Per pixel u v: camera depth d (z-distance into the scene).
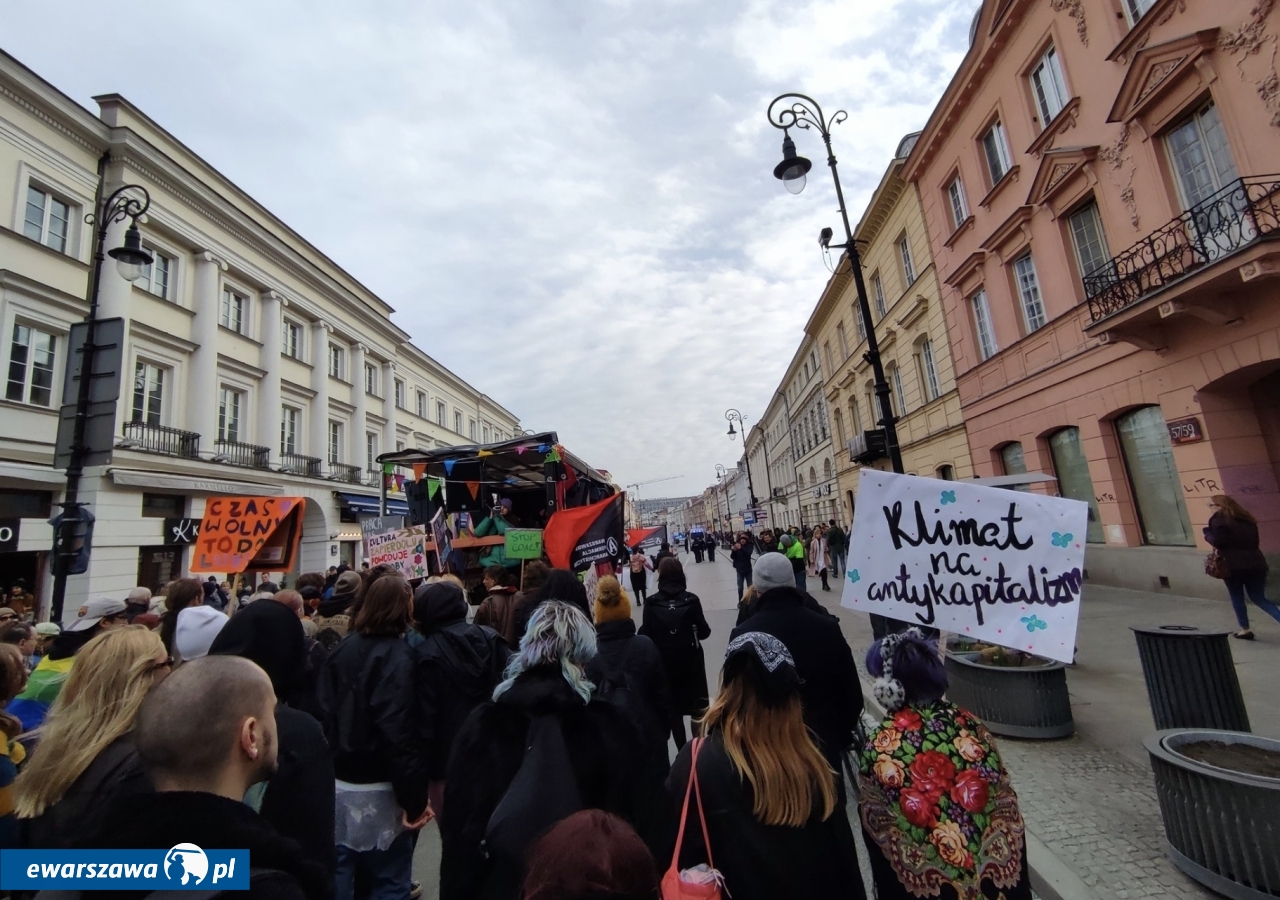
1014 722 4.97
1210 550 8.88
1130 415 10.59
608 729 2.21
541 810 1.87
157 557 16.86
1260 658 6.18
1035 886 3.22
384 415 30.56
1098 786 4.07
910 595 3.38
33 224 15.00
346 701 2.92
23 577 14.18
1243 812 2.83
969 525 3.30
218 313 20.00
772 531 24.73
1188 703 4.09
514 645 4.71
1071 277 11.31
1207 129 8.55
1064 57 10.97
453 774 2.15
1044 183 11.63
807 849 1.74
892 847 1.96
